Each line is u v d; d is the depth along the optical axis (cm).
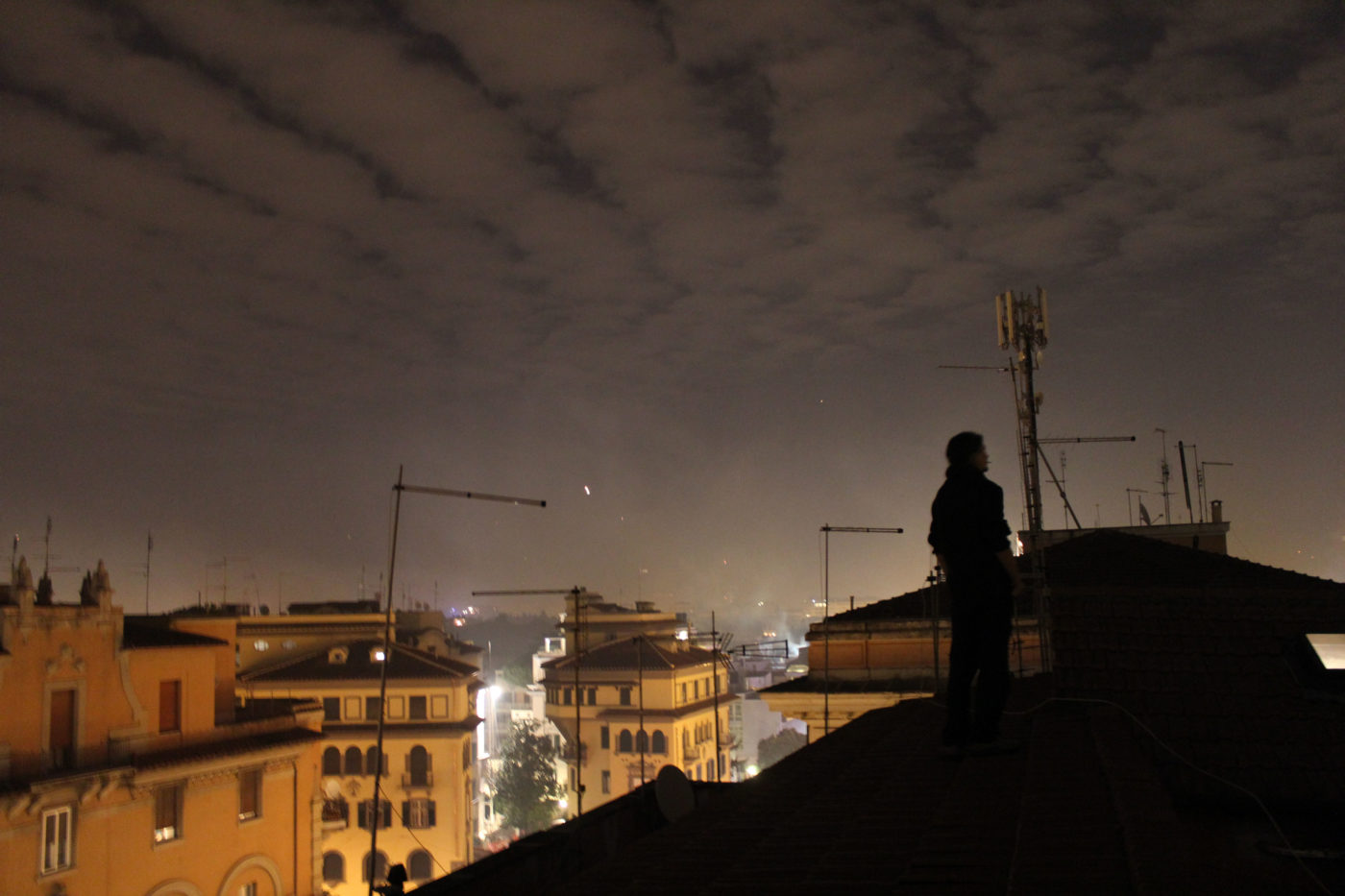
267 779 3809
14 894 2805
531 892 1197
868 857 585
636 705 7331
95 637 3209
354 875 6088
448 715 6344
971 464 831
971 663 816
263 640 7100
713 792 1591
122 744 3241
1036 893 446
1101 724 872
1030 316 2833
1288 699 1039
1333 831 823
